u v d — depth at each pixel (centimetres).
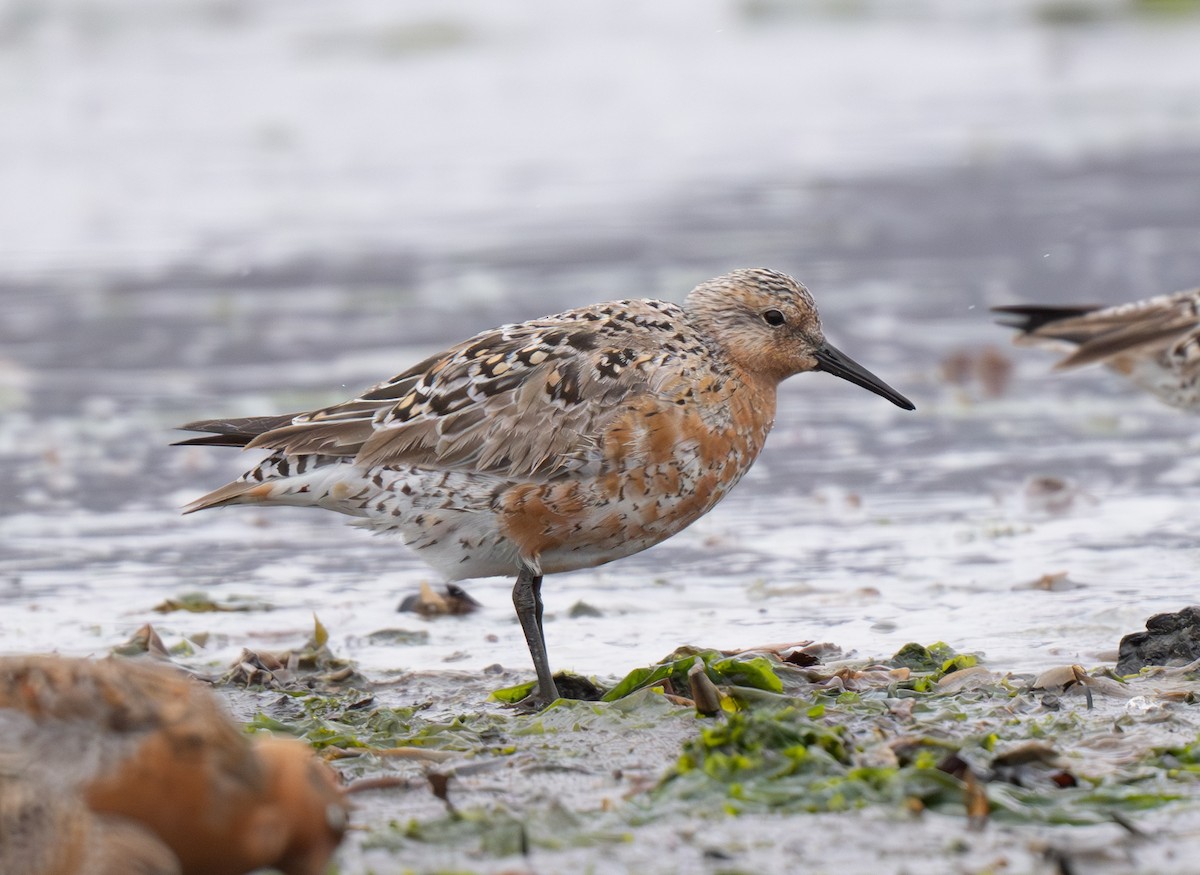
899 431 1864
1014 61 4353
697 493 1114
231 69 4009
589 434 1073
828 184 3161
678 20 4750
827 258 2639
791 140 3575
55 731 595
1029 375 2088
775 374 1172
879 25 4788
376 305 2394
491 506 1077
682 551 1464
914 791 774
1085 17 4791
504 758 857
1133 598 1253
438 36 4412
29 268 2631
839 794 774
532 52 4372
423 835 736
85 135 3466
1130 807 767
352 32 4375
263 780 608
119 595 1361
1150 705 937
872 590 1305
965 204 2994
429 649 1200
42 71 3891
